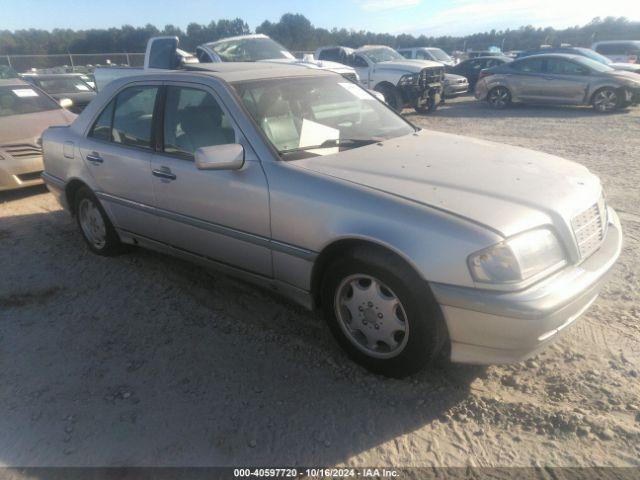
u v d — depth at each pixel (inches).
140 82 157.3
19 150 257.8
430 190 105.3
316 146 130.5
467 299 92.4
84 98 530.3
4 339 133.3
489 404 103.7
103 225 177.0
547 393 105.9
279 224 117.9
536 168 119.5
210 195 131.2
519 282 91.7
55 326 138.8
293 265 119.3
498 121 496.4
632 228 190.4
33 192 274.2
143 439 97.5
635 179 256.4
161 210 148.0
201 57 410.3
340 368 117.0
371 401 106.0
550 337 95.6
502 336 93.0
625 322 129.5
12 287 162.9
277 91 140.6
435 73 553.9
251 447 95.0
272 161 120.9
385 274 102.0
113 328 136.7
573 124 455.8
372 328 110.7
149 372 117.4
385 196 103.8
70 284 163.6
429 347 101.8
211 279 163.5
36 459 93.7
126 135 158.6
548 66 565.0
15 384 114.7
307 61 374.9
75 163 175.6
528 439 94.6
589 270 101.0
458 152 131.2
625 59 903.7
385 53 587.2
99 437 98.3
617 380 108.3
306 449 94.2
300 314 140.9
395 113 164.9
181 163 138.2
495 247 91.0
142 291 157.0
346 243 108.1
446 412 102.1
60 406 107.0
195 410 104.6
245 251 129.4
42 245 198.5
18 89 299.3
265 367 118.0
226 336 131.2
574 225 102.5
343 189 108.5
